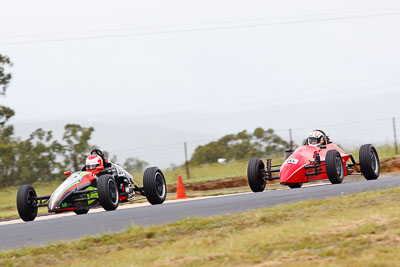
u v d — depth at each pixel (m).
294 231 26.59
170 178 113.88
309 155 55.28
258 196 47.56
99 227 33.81
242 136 134.25
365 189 42.44
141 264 23.38
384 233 24.83
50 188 111.81
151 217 36.88
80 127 124.94
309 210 32.66
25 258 26.33
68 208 48.59
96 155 53.06
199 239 27.28
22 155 118.56
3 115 129.00
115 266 23.44
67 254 26.73
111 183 48.53
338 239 24.69
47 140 121.38
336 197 37.59
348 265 20.36
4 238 33.12
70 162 120.19
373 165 57.56
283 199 41.41
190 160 130.88
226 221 31.16
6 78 132.50
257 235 26.36
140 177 112.94
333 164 51.69
